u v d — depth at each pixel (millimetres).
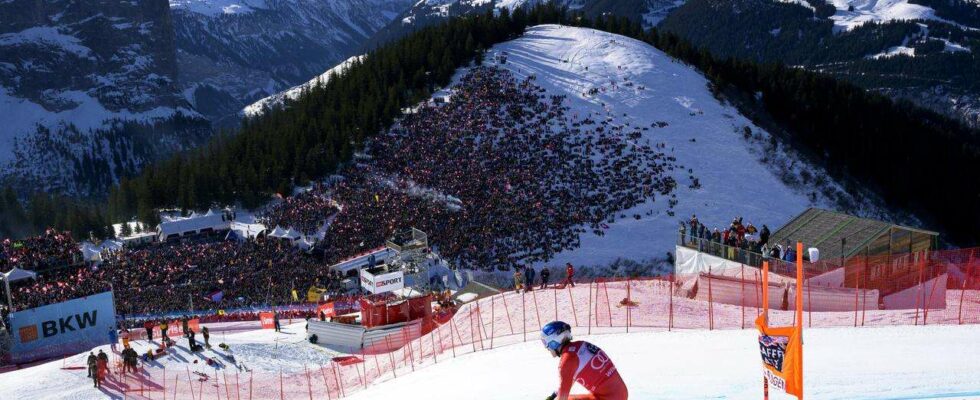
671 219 85312
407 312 45281
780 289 31328
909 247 38656
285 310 61219
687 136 106000
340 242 78062
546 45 134500
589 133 103062
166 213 105438
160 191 108750
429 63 125438
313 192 94438
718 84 122438
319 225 84812
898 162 112062
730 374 17281
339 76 138000
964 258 33750
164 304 63656
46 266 67000
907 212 104125
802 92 124812
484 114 106875
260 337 47812
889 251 38594
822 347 19828
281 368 39938
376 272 50312
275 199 99562
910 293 32031
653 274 74062
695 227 42469
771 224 90000
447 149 98312
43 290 58125
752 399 14727
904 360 17359
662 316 28797
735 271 36656
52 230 73438
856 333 21438
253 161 109500
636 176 93625
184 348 43438
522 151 96812
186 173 109438
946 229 104375
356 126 107812
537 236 78312
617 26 151500
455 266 71375
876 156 111812
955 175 112438
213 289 66812
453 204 84562
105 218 108375
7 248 69750
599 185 90375
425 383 22531
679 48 137875
